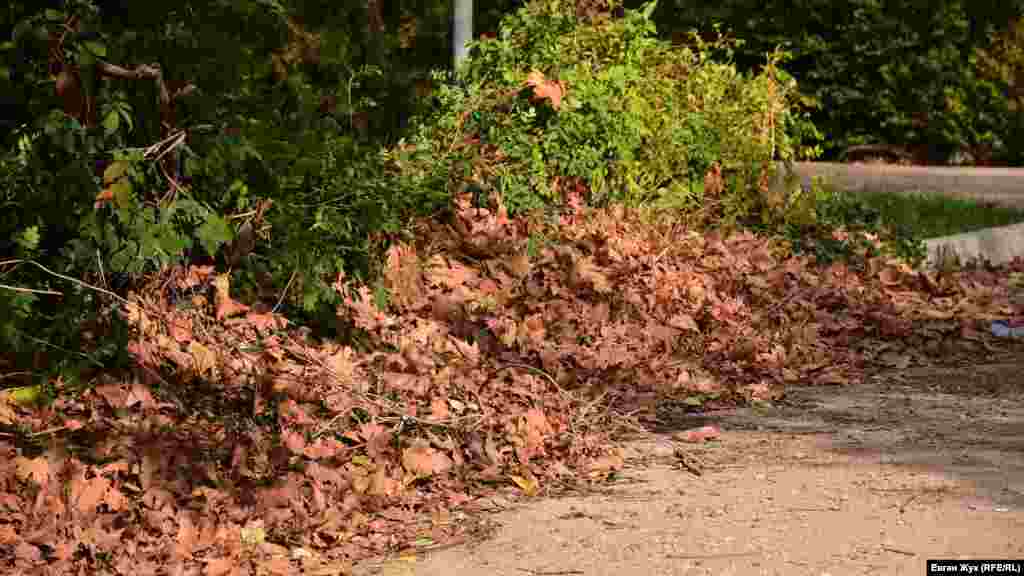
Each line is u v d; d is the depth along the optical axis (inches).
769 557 336.5
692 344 577.6
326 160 506.3
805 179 1231.5
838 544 345.1
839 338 621.0
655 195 717.9
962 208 1024.2
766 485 403.2
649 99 724.0
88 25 405.7
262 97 477.7
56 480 367.6
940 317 669.3
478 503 391.5
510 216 629.3
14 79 415.2
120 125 424.5
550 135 655.8
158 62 429.7
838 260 735.1
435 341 509.4
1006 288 776.3
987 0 1632.6
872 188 1235.2
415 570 336.5
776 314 630.5
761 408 511.5
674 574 326.6
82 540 342.3
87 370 427.8
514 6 1253.7
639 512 379.6
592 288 587.5
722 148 745.0
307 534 362.3
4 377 418.0
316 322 493.0
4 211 427.5
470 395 471.5
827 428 477.4
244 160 448.1
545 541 355.9
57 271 432.1
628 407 496.7
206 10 439.8
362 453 415.8
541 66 666.2
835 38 1641.2
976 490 392.2
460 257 579.5
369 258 523.5
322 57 726.5
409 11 1093.8
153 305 449.7
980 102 1617.9
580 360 529.3
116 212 414.0
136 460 382.9
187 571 335.3
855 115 1647.4
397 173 570.9
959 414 496.7
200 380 442.0
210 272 469.7
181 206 424.2
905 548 340.5
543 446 437.4
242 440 400.8
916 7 1604.3
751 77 797.2
